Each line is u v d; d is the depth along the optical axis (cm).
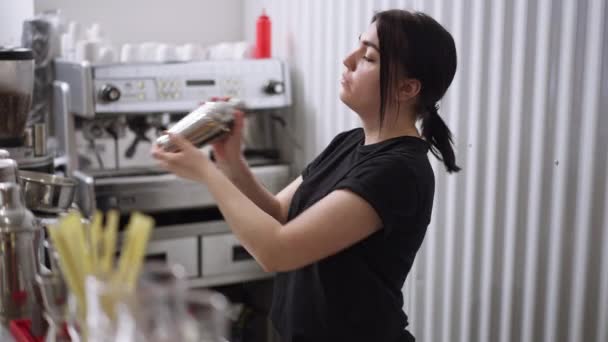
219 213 339
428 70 167
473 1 246
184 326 108
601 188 211
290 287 178
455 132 256
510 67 235
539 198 228
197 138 165
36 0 344
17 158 243
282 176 339
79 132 334
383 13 170
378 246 167
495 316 248
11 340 145
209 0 380
